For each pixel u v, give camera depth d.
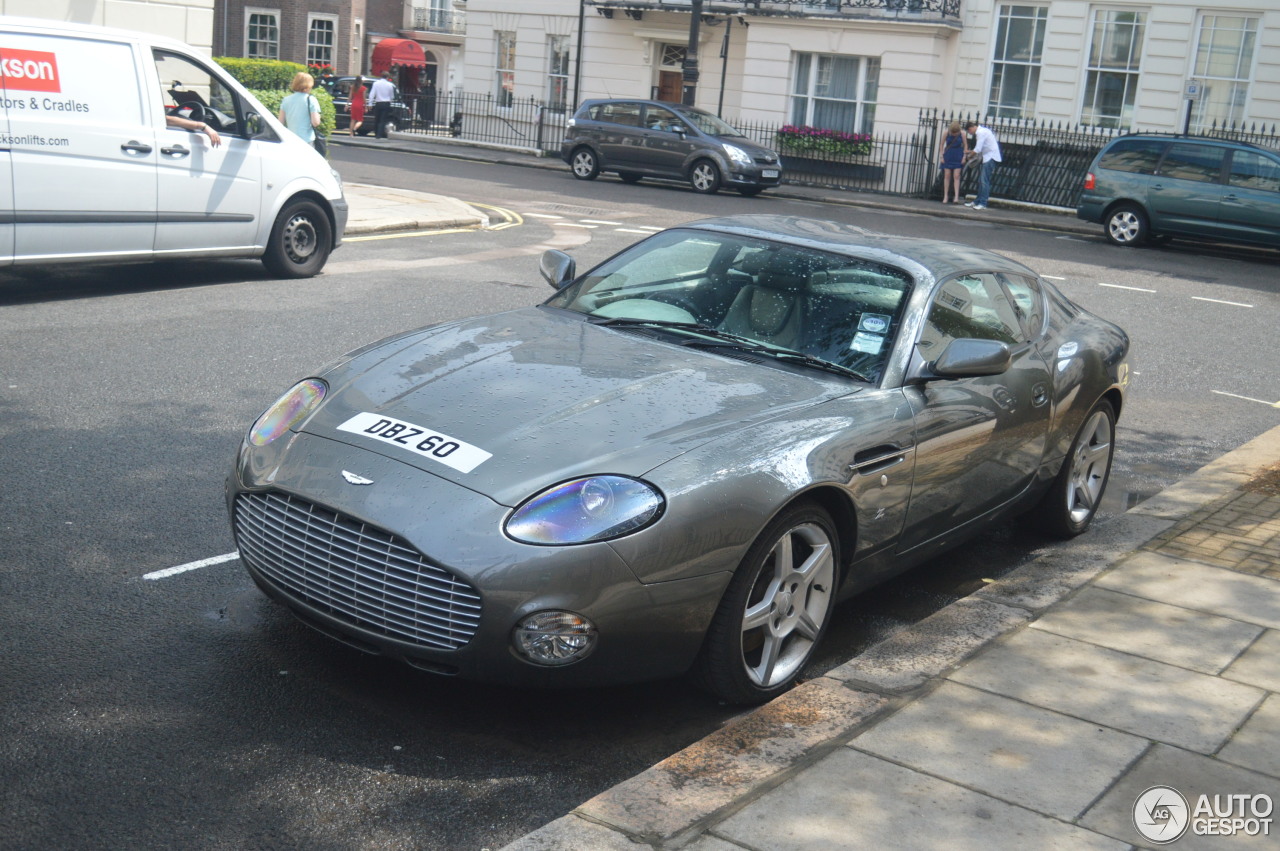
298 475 3.61
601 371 4.06
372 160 25.03
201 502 5.24
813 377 4.27
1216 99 23.45
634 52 30.06
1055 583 5.03
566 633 3.31
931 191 25.55
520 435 3.60
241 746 3.36
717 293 4.70
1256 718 3.80
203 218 9.76
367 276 11.11
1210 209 18.00
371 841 2.99
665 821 3.06
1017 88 25.20
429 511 3.36
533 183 22.64
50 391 6.71
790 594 3.88
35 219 8.66
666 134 23.66
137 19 15.64
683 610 3.46
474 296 10.43
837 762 3.37
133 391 6.86
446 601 3.33
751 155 23.16
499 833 3.07
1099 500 5.83
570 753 3.50
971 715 3.71
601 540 3.31
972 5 25.23
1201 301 13.52
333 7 46.44
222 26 45.44
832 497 3.91
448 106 38.31
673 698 3.89
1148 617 4.60
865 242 5.02
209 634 4.03
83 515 4.97
